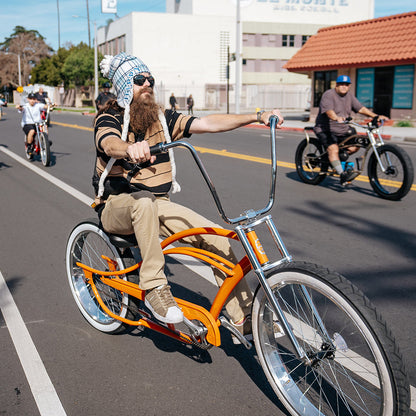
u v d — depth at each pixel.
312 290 2.59
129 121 2.99
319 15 55.34
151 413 2.70
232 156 12.40
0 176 9.90
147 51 50.28
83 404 2.78
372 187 7.90
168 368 3.13
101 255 3.53
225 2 53.19
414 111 22.30
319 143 8.47
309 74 26.59
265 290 2.52
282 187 8.60
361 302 2.20
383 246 5.43
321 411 2.57
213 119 3.07
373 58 22.48
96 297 3.59
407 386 2.11
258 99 52.00
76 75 55.69
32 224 6.46
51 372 3.10
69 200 7.77
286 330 2.46
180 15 50.66
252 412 2.70
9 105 69.31
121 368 3.14
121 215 3.02
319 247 5.41
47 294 4.28
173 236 3.03
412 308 3.90
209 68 52.31
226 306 2.94
